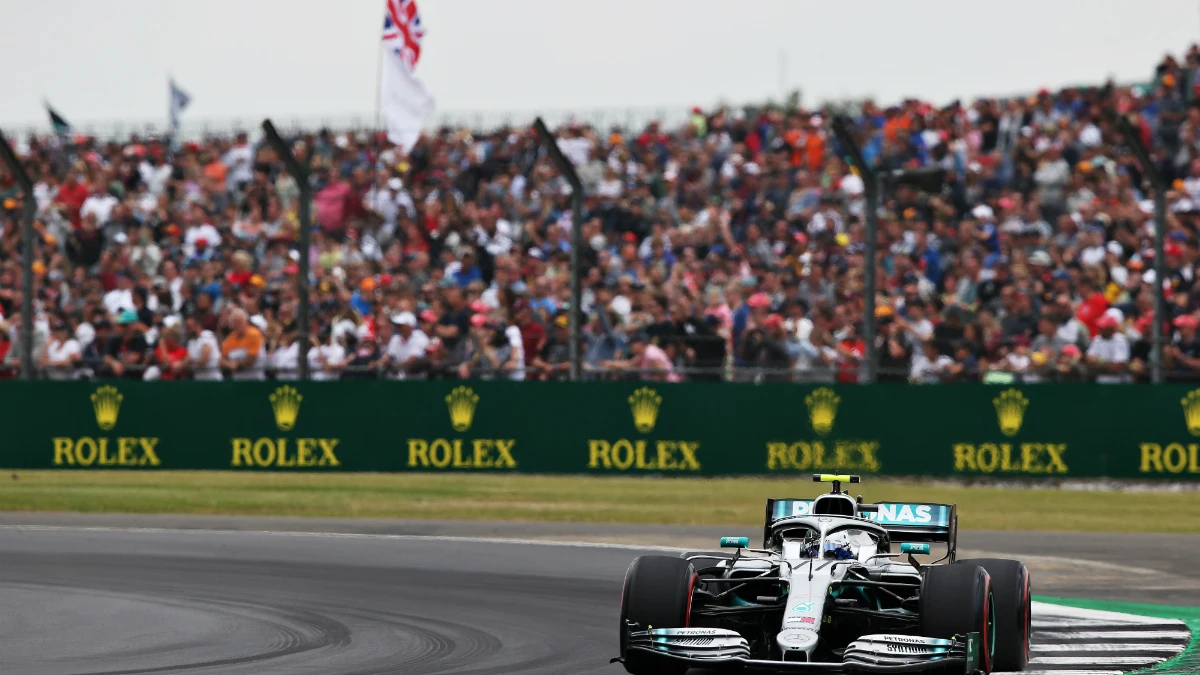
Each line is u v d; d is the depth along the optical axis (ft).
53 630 130.52
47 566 175.22
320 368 291.17
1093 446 269.23
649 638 98.32
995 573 108.06
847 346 290.97
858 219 352.90
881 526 119.34
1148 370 279.08
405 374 298.97
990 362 284.41
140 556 184.85
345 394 286.87
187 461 290.15
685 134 388.57
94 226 364.99
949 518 119.14
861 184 358.84
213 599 149.79
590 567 175.83
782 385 276.41
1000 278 307.17
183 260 356.79
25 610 142.20
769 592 112.68
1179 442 267.80
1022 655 107.76
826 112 391.86
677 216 363.35
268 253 348.38
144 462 290.76
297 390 287.69
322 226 361.71
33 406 293.02
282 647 122.11
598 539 204.64
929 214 352.69
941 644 93.56
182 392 290.76
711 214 343.87
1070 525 223.92
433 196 371.56
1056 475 270.05
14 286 343.46
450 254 347.77
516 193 371.76
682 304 290.56
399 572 170.91
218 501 252.62
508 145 383.24
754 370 283.38
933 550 192.75
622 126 386.52
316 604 146.82
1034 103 367.66
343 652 119.85
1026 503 247.50
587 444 280.72
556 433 281.54
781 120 386.52
